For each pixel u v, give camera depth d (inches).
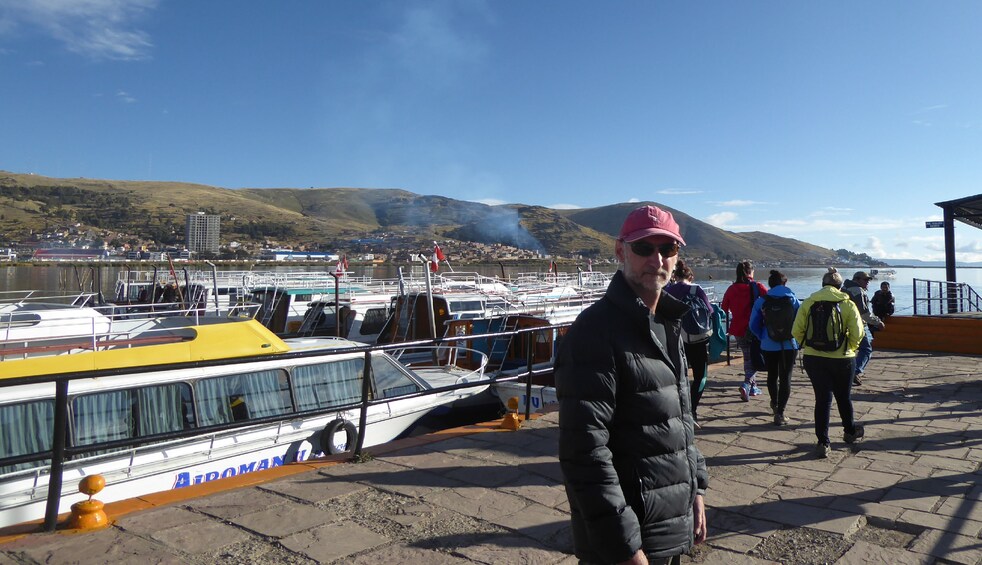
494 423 284.7
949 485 203.9
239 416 265.7
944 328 543.8
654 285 90.6
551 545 157.1
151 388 246.4
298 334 700.7
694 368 273.7
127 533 160.2
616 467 87.2
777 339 282.4
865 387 381.7
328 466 221.1
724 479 212.7
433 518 173.5
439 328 590.6
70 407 228.2
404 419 322.7
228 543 155.3
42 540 154.9
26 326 363.6
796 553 155.8
